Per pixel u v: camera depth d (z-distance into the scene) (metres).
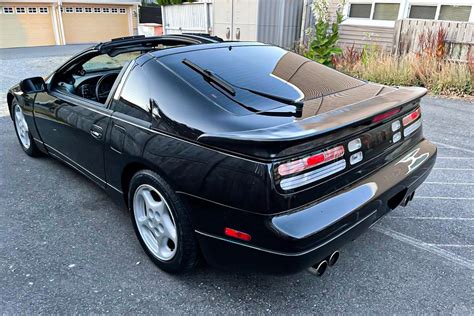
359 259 2.50
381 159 2.21
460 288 2.24
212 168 1.88
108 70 3.35
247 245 1.84
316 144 1.78
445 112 5.83
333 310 2.08
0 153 4.32
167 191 2.13
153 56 2.48
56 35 21.78
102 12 23.09
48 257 2.51
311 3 9.44
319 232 1.76
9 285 2.25
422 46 8.08
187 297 2.17
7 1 19.66
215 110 2.08
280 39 9.71
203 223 1.98
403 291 2.21
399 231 2.81
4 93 7.46
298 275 2.35
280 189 1.71
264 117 1.99
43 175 3.75
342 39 9.88
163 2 14.84
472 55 7.38
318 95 2.35
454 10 8.20
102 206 3.17
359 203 1.95
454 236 2.75
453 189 3.45
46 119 3.43
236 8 9.76
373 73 7.50
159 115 2.21
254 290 2.23
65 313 2.04
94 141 2.72
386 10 9.08
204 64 2.44
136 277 2.33
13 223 2.90
